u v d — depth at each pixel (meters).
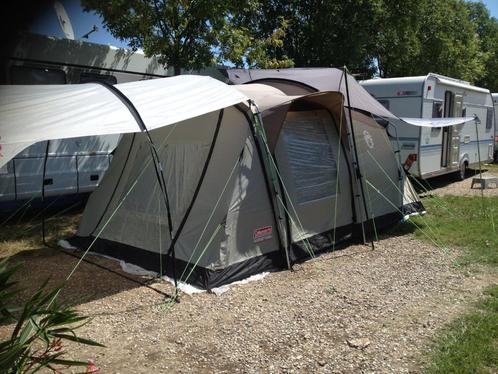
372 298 4.64
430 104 10.25
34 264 5.67
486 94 13.93
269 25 13.77
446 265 5.61
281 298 4.64
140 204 5.82
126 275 5.27
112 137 8.42
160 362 3.51
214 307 4.44
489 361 3.43
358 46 13.96
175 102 4.88
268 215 5.45
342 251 6.22
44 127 4.13
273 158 5.57
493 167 15.90
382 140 7.39
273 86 6.57
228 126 5.42
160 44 7.72
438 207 8.81
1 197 6.98
